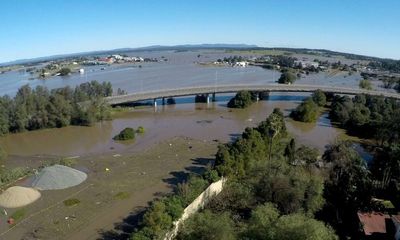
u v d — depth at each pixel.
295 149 93.25
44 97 137.00
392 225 59.03
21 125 126.69
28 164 94.69
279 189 60.84
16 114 127.00
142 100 170.38
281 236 44.44
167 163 93.81
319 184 61.16
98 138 121.00
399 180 71.06
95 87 180.75
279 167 65.94
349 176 70.50
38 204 69.56
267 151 91.19
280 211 59.62
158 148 107.50
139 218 64.81
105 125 138.75
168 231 55.53
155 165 92.25
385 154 77.88
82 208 68.50
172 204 59.97
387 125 108.12
